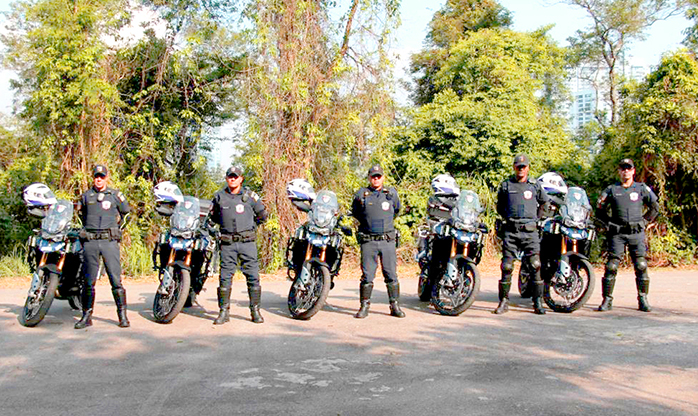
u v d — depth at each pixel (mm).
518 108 17656
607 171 15398
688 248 15031
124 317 7395
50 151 14500
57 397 4742
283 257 14234
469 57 19906
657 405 4473
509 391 4801
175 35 16781
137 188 15703
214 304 9055
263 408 4445
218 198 7629
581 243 8500
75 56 14125
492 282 11758
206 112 17688
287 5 14406
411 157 16562
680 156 13867
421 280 9242
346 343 6477
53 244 7453
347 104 15336
